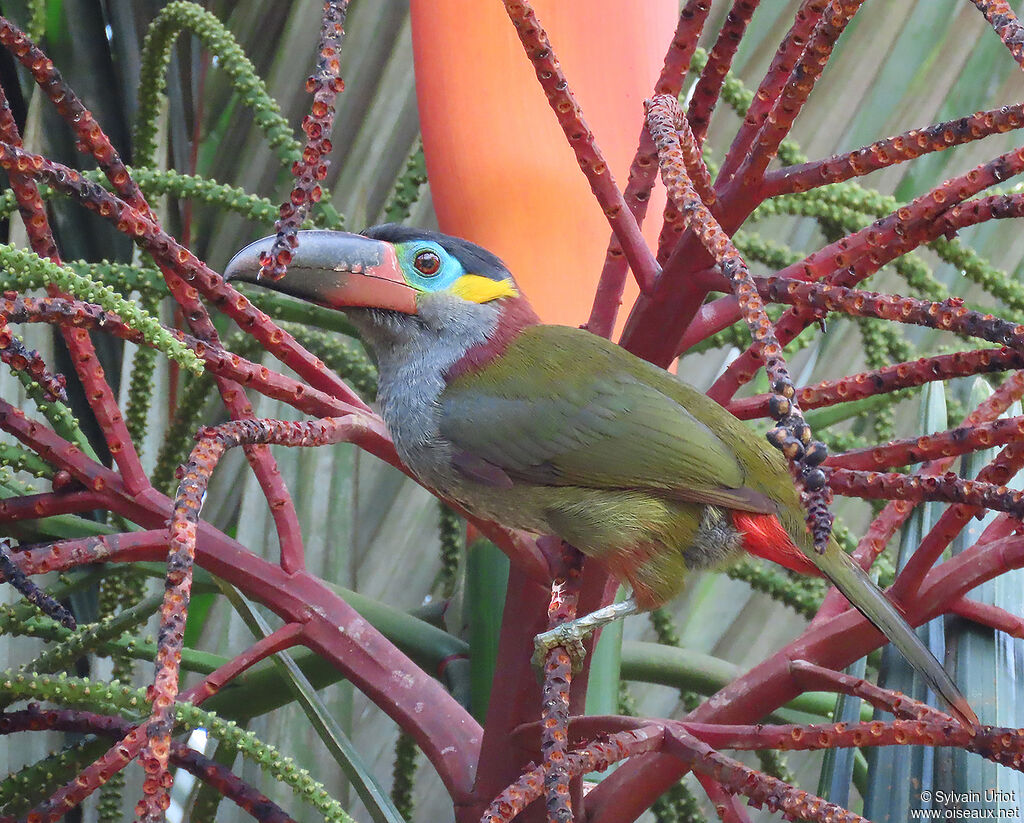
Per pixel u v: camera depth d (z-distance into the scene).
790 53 4.13
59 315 3.51
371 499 7.16
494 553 5.92
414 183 6.69
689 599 7.39
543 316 5.93
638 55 5.81
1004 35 3.19
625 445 5.48
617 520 5.44
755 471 5.52
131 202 4.13
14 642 6.09
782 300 3.96
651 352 4.58
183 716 4.02
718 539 5.53
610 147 5.70
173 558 3.01
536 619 4.56
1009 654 5.16
